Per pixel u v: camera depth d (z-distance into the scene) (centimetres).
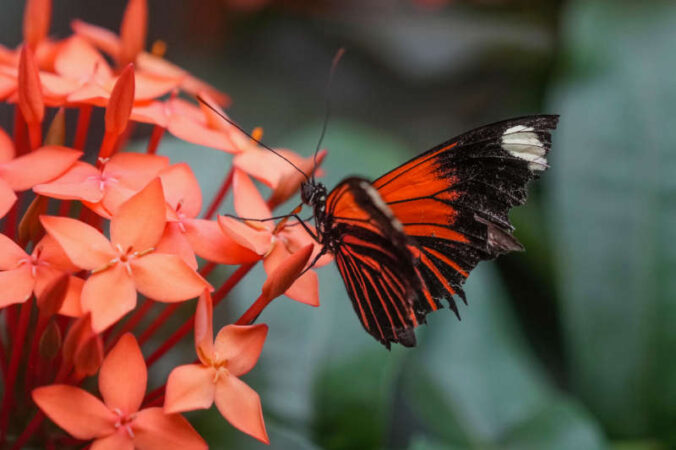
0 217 37
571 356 46
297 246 40
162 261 37
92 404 36
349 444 43
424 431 47
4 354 38
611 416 46
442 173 39
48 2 42
